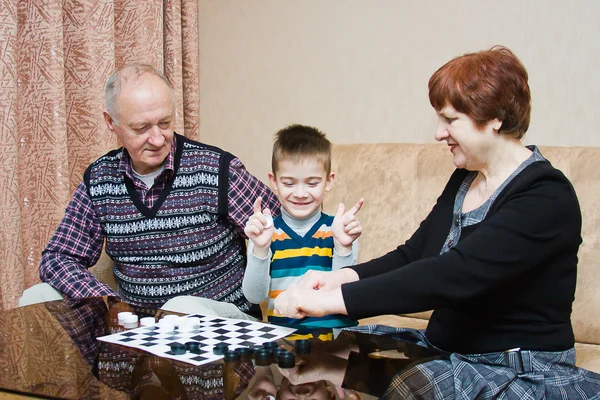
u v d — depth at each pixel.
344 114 2.78
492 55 1.36
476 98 1.32
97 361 1.34
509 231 1.27
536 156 1.41
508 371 1.29
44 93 2.46
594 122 2.26
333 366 1.30
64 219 2.06
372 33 2.67
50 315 1.69
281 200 1.81
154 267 2.03
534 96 2.36
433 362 1.33
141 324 1.56
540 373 1.29
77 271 1.94
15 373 1.32
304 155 1.74
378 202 2.34
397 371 1.28
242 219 2.03
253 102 3.04
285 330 1.51
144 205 2.00
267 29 2.95
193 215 2.01
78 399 1.17
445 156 2.26
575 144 2.30
